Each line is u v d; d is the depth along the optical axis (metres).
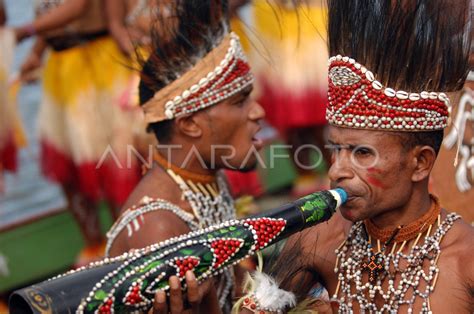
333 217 6.47
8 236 13.52
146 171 8.95
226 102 7.70
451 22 5.79
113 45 13.75
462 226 5.87
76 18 13.66
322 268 6.43
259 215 5.77
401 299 5.85
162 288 5.48
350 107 5.69
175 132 7.77
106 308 5.30
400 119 5.61
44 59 14.90
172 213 7.62
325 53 14.42
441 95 5.68
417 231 5.87
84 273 5.33
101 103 13.55
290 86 14.41
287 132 14.80
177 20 7.90
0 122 14.27
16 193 16.73
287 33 13.94
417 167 5.75
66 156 13.82
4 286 12.71
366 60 5.65
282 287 6.50
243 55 7.82
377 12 5.70
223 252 5.62
